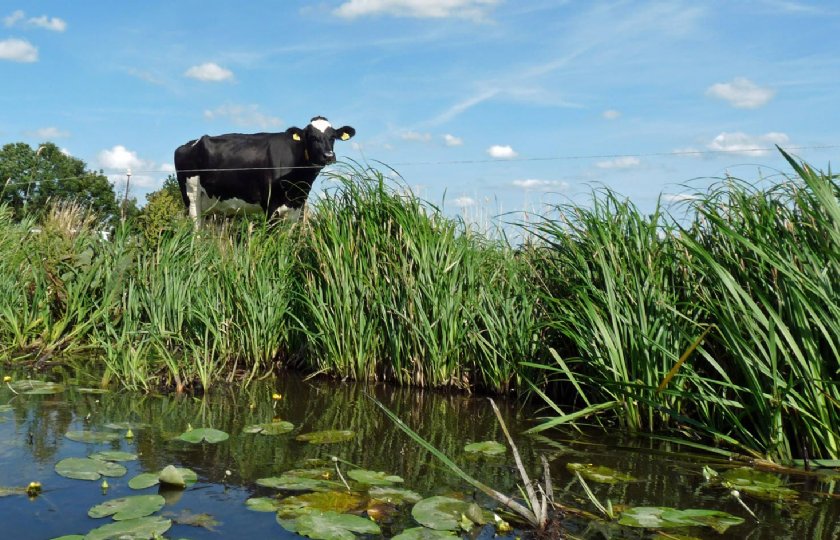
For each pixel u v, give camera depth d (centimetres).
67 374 464
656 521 241
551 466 310
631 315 383
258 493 259
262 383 477
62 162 2770
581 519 247
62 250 590
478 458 320
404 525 236
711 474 297
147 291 522
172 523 227
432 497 258
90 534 210
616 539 230
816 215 322
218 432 332
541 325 429
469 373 488
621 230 434
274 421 365
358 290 513
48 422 343
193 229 627
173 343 520
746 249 361
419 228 506
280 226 625
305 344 541
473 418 400
